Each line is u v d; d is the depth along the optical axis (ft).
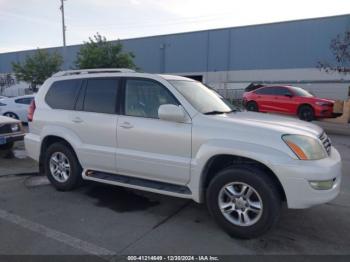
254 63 113.29
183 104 13.71
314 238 12.48
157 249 11.60
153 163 14.10
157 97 14.47
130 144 14.80
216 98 16.05
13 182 19.25
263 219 11.82
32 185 18.70
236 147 12.14
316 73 101.04
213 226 13.44
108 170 15.87
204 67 123.95
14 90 139.54
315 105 46.85
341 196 16.97
